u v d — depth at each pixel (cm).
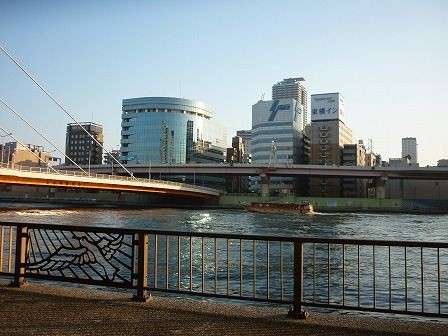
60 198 15100
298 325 623
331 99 17900
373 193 18062
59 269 804
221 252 3055
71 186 7262
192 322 631
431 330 604
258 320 643
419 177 12500
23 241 830
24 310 682
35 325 613
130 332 587
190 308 698
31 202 13800
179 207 12375
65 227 796
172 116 19700
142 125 19650
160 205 12388
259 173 12781
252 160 19512
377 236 4756
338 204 12356
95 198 15100
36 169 6644
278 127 18612
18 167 6181
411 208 12119
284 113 18638
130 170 13600
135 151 19662
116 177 8438
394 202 12244
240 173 12900
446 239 4503
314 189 16438
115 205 12281
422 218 8825
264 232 4981
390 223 6956
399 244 629
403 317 1462
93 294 776
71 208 9450
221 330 598
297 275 668
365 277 2236
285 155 18362
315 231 5238
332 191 16212
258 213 9831
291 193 15938
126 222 5981
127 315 660
